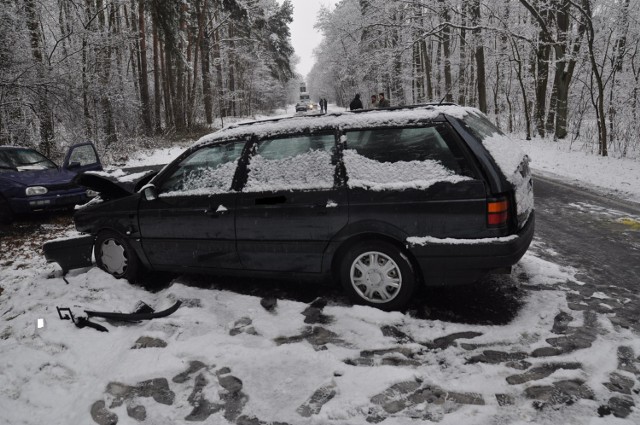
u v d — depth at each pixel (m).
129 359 3.02
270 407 2.45
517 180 3.26
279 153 3.77
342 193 3.44
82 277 4.52
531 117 21.45
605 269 4.02
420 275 3.48
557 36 16.86
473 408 2.32
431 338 3.04
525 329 3.05
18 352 3.25
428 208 3.21
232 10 30.50
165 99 29.66
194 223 4.01
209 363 2.91
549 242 4.86
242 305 3.72
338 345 3.03
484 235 3.12
